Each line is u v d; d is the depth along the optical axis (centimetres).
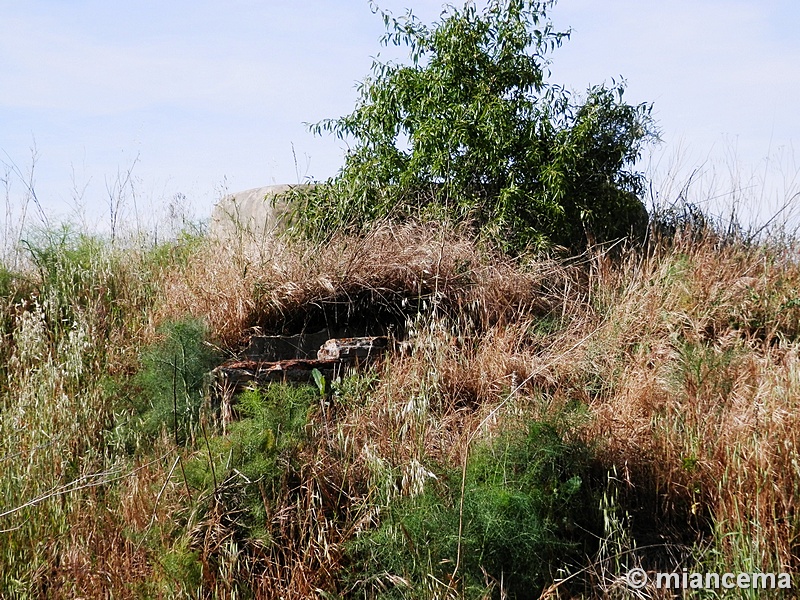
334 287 713
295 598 393
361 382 564
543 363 625
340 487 454
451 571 392
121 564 405
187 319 615
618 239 864
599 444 479
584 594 405
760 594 388
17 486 464
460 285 729
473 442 478
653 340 639
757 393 529
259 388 564
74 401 560
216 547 407
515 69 897
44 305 700
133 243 879
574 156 846
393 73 909
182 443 530
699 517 454
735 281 713
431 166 857
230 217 862
